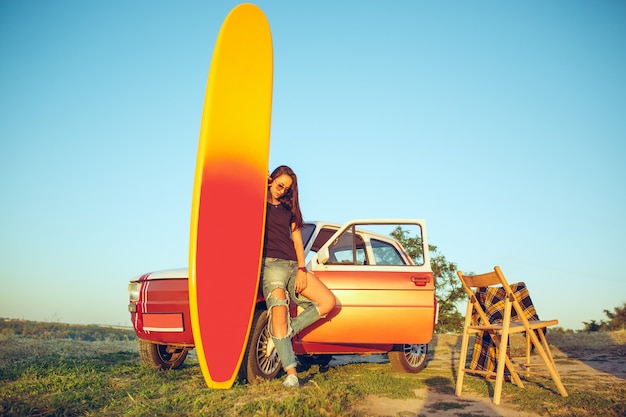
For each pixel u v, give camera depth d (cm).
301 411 366
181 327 522
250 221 489
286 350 473
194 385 485
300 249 509
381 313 550
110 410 394
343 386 475
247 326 479
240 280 479
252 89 520
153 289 539
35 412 377
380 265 571
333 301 510
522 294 528
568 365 698
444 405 423
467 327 489
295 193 516
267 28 539
